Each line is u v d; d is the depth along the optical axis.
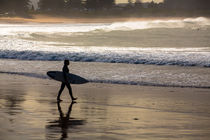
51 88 41.44
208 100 33.91
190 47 118.75
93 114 26.66
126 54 84.44
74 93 38.12
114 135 20.00
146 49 109.19
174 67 63.06
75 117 25.30
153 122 23.86
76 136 19.58
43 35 160.38
